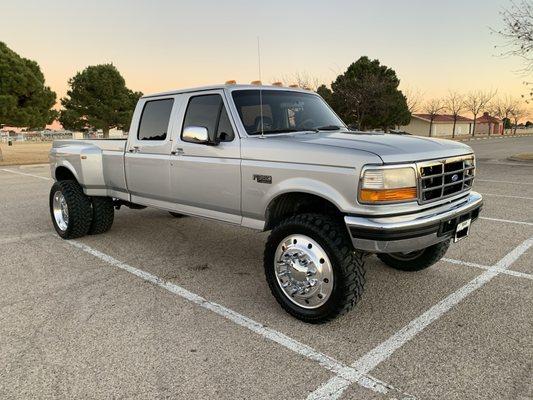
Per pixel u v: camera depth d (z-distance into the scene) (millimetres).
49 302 4066
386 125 39438
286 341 3350
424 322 3635
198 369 2980
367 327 3561
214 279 4664
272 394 2717
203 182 4379
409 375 2898
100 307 3961
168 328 3561
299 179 3535
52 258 5355
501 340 3334
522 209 8109
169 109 4883
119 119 32125
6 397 2693
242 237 6324
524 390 2732
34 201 9477
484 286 4379
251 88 4508
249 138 4000
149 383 2830
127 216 7723
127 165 5363
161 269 4969
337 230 3365
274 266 3771
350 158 3236
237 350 3223
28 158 22188
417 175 3283
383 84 36250
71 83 31609
